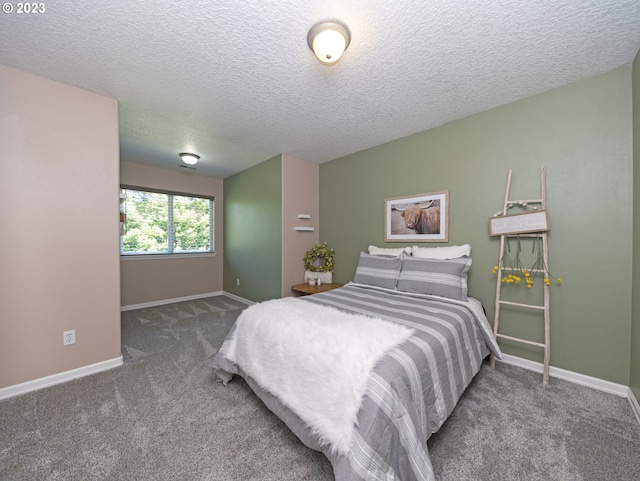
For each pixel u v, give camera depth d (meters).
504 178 2.16
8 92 1.70
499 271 2.09
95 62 1.68
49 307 1.85
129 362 2.18
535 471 1.15
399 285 2.37
